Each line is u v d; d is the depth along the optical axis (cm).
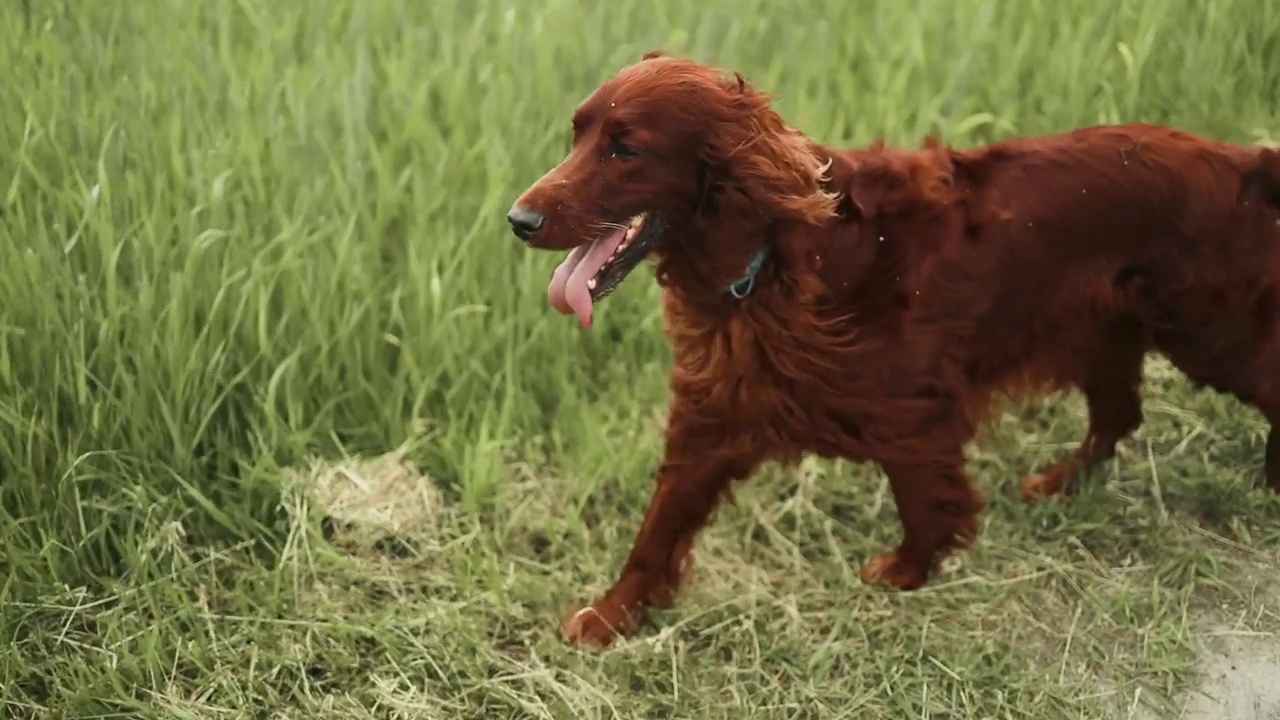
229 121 392
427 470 322
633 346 356
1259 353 297
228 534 301
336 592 291
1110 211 271
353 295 339
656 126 229
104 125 385
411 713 263
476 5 487
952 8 499
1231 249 281
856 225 250
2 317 304
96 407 295
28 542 289
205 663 271
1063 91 456
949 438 271
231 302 330
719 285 244
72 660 267
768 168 229
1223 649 285
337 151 384
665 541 280
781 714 265
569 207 229
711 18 458
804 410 259
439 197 363
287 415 326
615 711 263
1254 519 321
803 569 304
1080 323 282
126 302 318
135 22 452
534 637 285
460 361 335
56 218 339
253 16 447
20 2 452
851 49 461
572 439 329
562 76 434
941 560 296
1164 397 361
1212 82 471
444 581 294
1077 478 329
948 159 265
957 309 260
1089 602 296
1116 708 271
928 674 275
